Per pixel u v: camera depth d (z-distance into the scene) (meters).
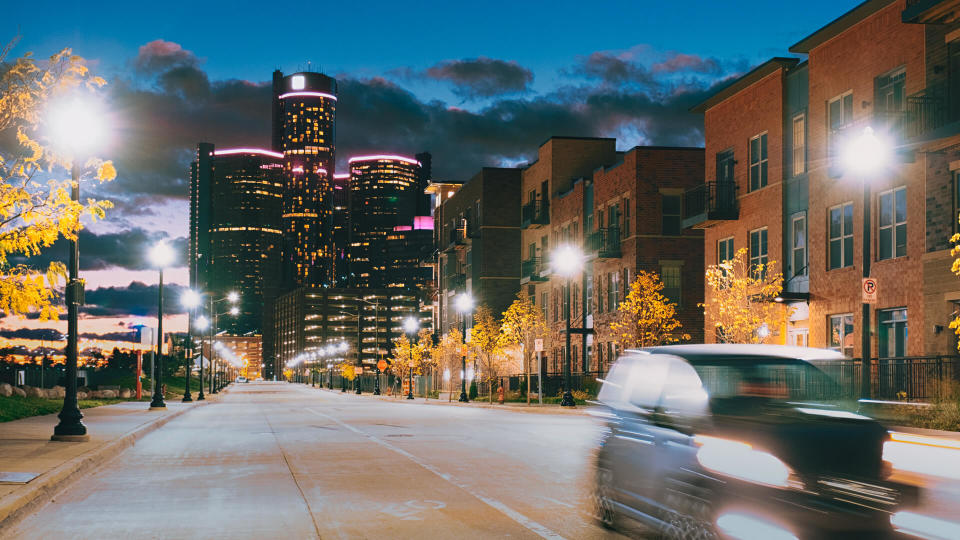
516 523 9.71
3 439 19.31
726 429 7.15
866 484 6.70
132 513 10.53
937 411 19.86
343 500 11.45
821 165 31.22
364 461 16.28
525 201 70.31
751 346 8.80
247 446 20.02
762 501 6.66
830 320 30.70
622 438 8.80
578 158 62.78
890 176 27.27
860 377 27.34
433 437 22.27
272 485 12.98
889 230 27.53
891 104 28.02
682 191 48.22
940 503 6.90
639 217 48.00
